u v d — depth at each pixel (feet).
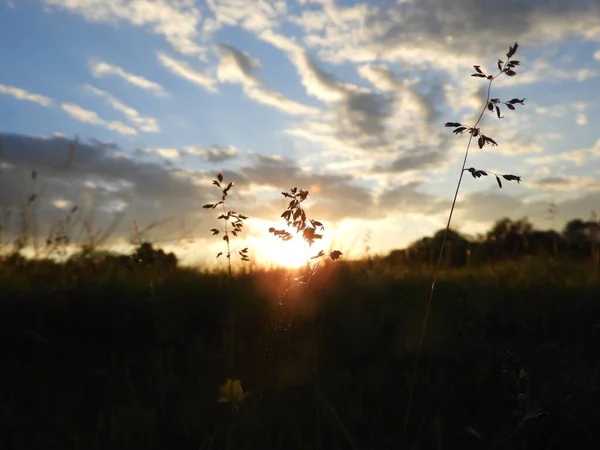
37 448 9.81
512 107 8.63
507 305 16.40
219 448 9.75
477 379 12.29
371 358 13.75
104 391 12.15
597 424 10.37
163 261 20.95
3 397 11.68
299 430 10.18
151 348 14.15
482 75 8.72
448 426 10.69
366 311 16.05
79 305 15.44
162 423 10.59
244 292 16.97
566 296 16.93
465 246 28.58
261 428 10.32
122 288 16.93
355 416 10.80
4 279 17.28
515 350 13.69
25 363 13.28
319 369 12.89
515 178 8.67
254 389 11.66
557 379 11.93
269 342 11.41
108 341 14.58
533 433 10.07
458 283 18.83
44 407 11.42
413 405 11.44
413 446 9.82
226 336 14.57
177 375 12.78
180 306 16.07
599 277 20.15
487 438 10.18
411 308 16.26
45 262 19.69
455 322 15.49
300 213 8.76
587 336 14.74
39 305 15.29
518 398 9.77
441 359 13.55
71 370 13.08
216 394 11.34
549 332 15.01
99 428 10.46
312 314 14.60
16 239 19.61
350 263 22.09
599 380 11.81
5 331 14.17
